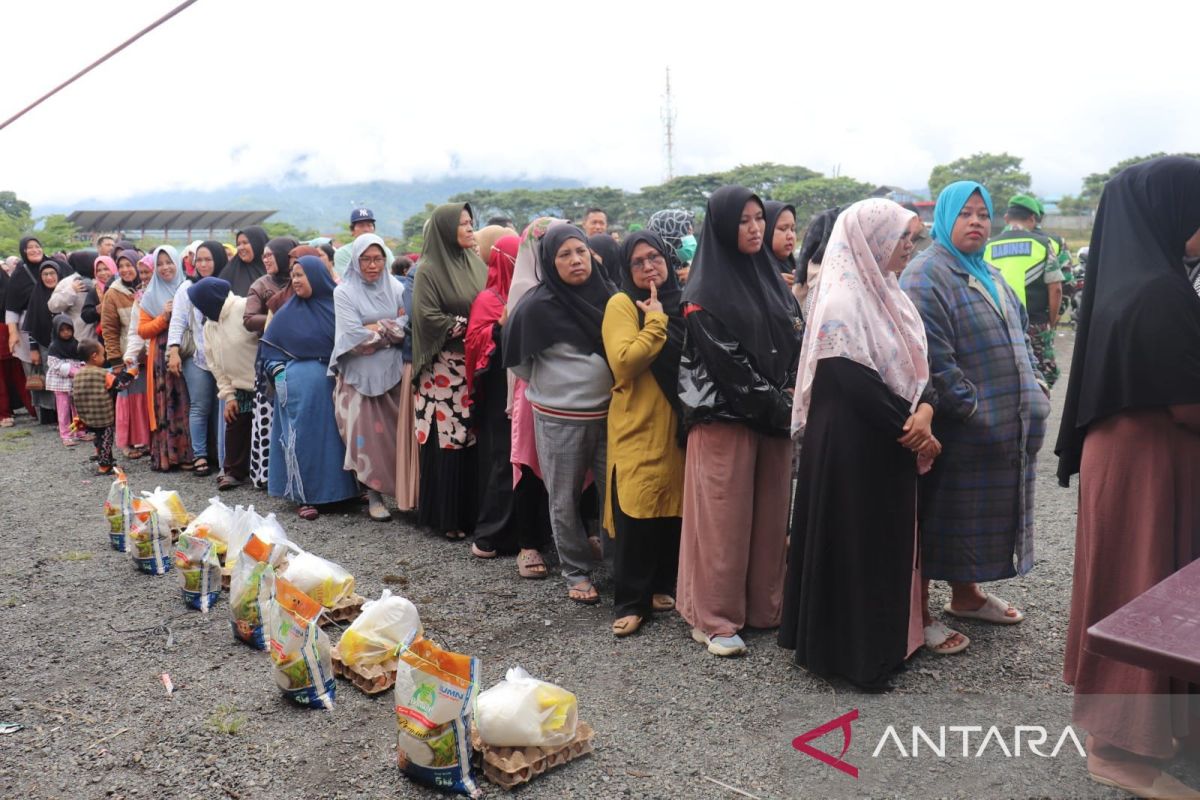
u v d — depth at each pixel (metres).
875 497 3.10
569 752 2.82
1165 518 2.58
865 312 3.08
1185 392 2.49
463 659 2.72
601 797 2.64
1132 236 2.62
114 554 5.18
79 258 9.31
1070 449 2.89
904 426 3.05
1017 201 6.21
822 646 3.21
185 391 7.00
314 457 5.61
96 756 2.96
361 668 3.41
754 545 3.72
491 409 4.79
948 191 3.53
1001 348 3.41
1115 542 2.65
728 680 3.35
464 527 5.21
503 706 2.74
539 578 4.55
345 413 5.48
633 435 3.78
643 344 3.63
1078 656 2.78
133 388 7.54
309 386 5.57
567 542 4.18
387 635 3.47
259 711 3.24
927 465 3.24
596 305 4.06
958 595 3.82
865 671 3.13
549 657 3.61
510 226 6.00
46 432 9.20
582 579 4.25
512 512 4.80
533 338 3.97
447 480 5.10
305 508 5.70
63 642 3.92
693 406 3.50
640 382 3.78
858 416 3.07
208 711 3.25
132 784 2.79
